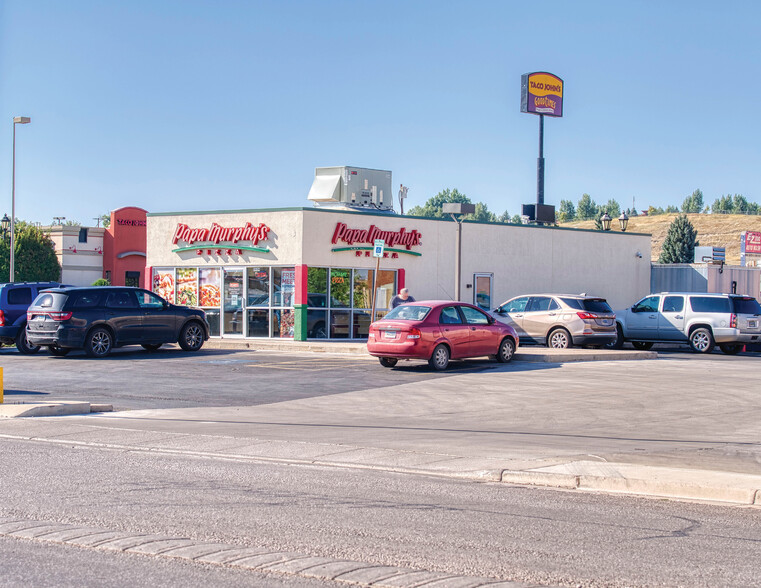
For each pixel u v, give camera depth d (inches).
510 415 547.2
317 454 403.9
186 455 402.3
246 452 408.5
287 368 801.6
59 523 272.2
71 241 2374.5
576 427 499.8
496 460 387.5
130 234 2400.3
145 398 619.8
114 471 360.5
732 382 713.0
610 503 315.6
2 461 381.1
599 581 218.1
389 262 1201.4
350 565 228.7
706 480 336.5
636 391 656.4
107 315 895.1
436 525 275.0
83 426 485.7
